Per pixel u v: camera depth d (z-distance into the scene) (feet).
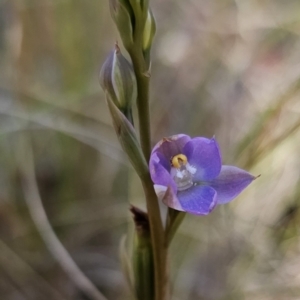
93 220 1.63
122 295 1.51
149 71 1.09
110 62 1.09
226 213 1.48
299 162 1.56
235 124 1.66
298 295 1.45
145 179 1.09
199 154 1.10
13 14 1.66
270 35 1.81
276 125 1.38
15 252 1.58
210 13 1.89
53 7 1.70
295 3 1.80
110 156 1.61
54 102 1.64
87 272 1.56
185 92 1.77
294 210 1.55
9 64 1.65
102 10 1.76
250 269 1.50
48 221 1.51
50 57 1.73
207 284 1.49
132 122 1.10
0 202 1.61
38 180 1.66
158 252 1.13
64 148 1.68
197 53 1.83
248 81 1.76
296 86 1.40
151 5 2.00
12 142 1.61
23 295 1.51
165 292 1.14
